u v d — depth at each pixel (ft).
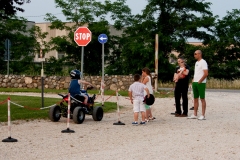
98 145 37.14
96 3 149.79
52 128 46.62
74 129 46.19
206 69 55.57
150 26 154.51
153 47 151.94
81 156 32.63
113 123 50.75
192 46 154.10
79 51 149.59
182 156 33.14
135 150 35.09
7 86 106.22
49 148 35.53
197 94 56.54
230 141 39.58
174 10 157.17
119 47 155.53
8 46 108.78
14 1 59.62
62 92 95.20
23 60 145.89
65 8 148.77
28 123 49.88
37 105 64.49
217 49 159.63
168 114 61.36
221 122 52.90
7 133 42.52
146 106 53.47
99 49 151.64
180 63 58.75
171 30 158.20
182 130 46.06
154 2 155.74
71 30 149.48
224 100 84.53
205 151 35.09
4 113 55.26
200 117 55.67
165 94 94.53
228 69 157.38
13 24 146.00
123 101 78.59
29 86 105.09
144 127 48.39
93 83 104.47
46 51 150.00
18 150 34.60
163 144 37.81
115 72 152.97
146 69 54.39
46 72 146.51
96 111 53.57
